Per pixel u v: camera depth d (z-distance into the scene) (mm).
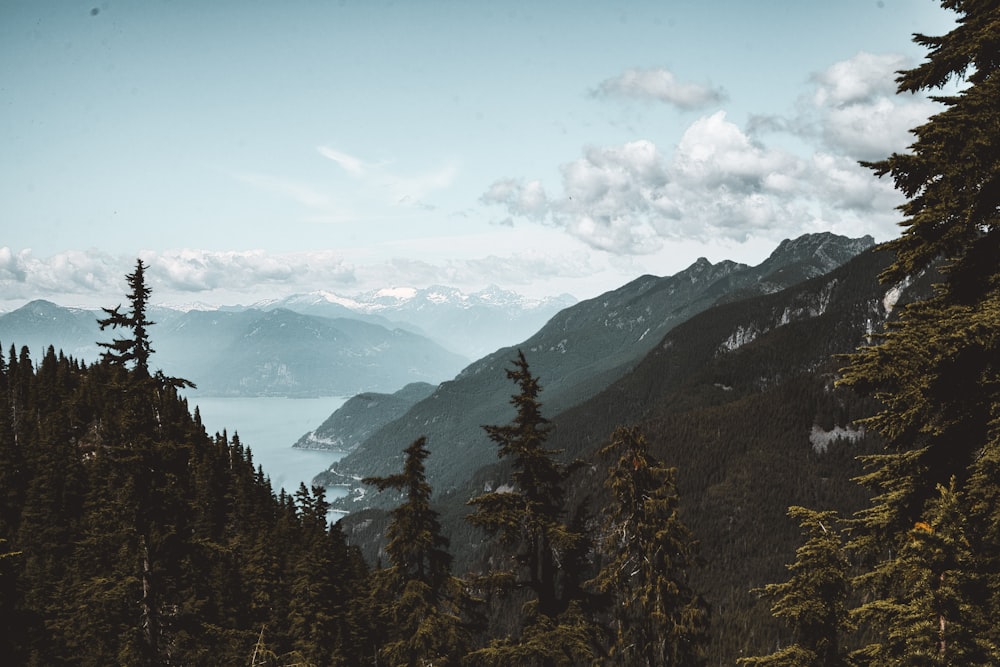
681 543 25812
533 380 23719
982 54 12547
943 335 11391
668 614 25922
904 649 12773
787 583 15352
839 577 14578
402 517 25406
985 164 11656
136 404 22922
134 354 23344
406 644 25188
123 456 22469
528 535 23859
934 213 12336
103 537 23438
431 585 25344
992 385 11883
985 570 12039
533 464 23453
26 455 101750
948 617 11922
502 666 22078
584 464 24906
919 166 12648
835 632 14781
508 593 23688
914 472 13844
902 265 13578
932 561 12188
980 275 12875
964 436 13047
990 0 12516
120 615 23234
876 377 12367
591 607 23875
